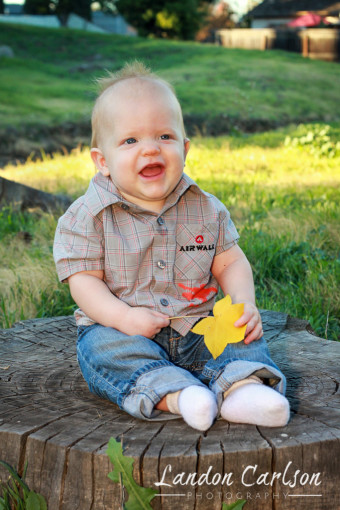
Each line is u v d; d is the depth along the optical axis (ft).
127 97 6.99
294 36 84.89
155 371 6.24
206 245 7.47
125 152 6.93
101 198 7.18
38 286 13.37
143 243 7.11
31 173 29.27
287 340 8.68
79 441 5.73
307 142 34.22
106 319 6.81
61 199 21.07
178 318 7.09
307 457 5.58
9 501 6.00
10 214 19.19
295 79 62.18
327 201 21.06
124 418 6.25
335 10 102.53
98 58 69.92
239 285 7.55
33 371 7.69
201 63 66.95
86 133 42.27
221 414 6.13
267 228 17.62
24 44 74.54
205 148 34.96
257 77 61.31
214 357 6.36
